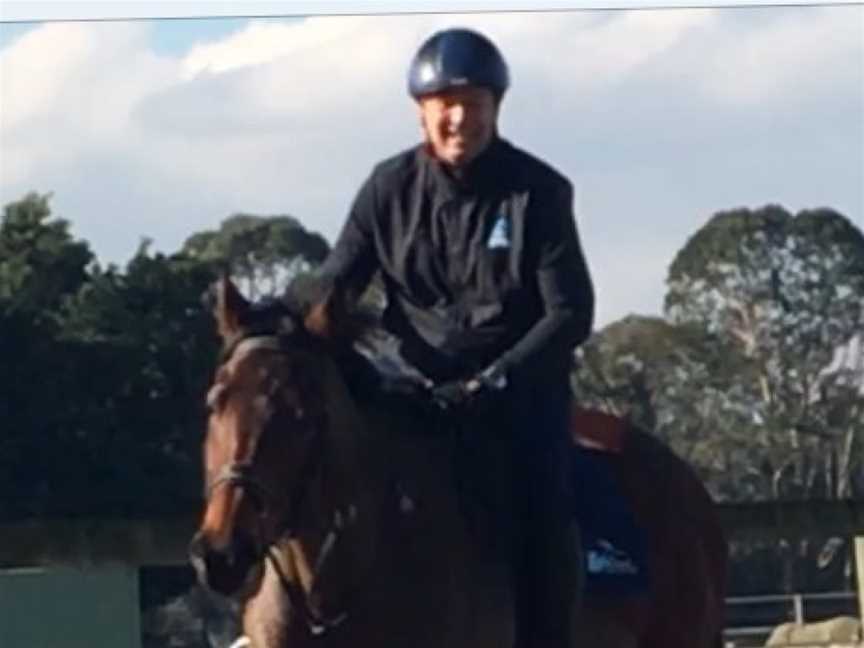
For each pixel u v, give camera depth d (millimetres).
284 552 4168
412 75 4457
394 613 4230
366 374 4375
